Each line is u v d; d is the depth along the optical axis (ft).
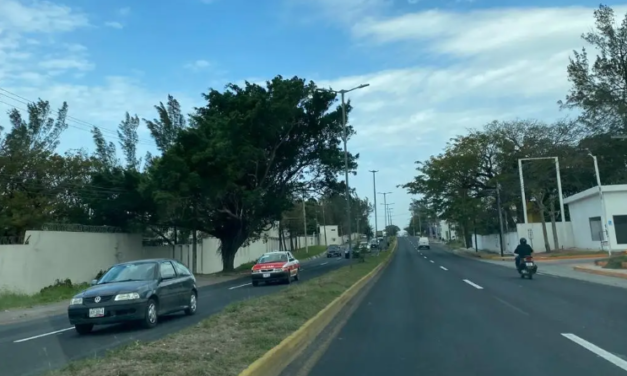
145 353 27.25
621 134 170.91
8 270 91.71
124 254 129.08
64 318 62.49
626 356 29.99
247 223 155.12
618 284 72.90
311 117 150.30
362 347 34.88
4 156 119.24
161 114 160.04
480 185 204.33
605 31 166.50
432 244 399.24
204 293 86.99
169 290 50.21
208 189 127.95
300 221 299.38
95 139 156.66
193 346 29.53
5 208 108.06
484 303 56.13
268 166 147.33
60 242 105.19
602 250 152.66
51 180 132.05
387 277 101.19
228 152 128.67
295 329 37.01
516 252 89.04
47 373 24.85
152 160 151.74
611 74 168.66
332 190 163.73
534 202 202.90
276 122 135.33
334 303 53.06
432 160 208.44
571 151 182.39
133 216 139.85
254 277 96.27
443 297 63.21
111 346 38.96
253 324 37.83
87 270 113.80
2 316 67.62
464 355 31.45
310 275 117.29
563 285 74.08
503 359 30.14
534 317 45.24
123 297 44.78
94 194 134.41
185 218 136.87
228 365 25.75
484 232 238.07
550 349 32.32
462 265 136.67
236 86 149.79
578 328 39.32
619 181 185.47
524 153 188.03
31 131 129.59
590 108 174.09
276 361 28.94
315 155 155.33
